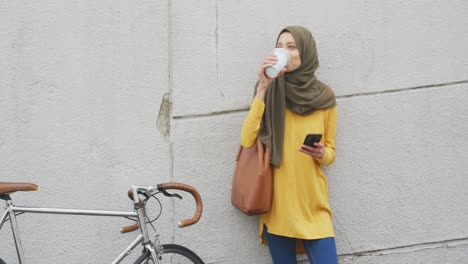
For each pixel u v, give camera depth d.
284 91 3.47
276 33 3.84
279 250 3.69
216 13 3.79
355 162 3.97
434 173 4.04
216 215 3.92
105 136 3.79
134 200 3.29
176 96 3.81
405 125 3.98
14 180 3.76
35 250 3.83
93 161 3.80
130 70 3.77
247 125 3.40
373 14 3.89
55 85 3.73
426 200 4.05
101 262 3.88
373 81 3.93
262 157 3.45
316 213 3.59
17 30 3.67
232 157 3.89
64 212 3.24
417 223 4.06
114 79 3.76
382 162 3.99
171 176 3.86
